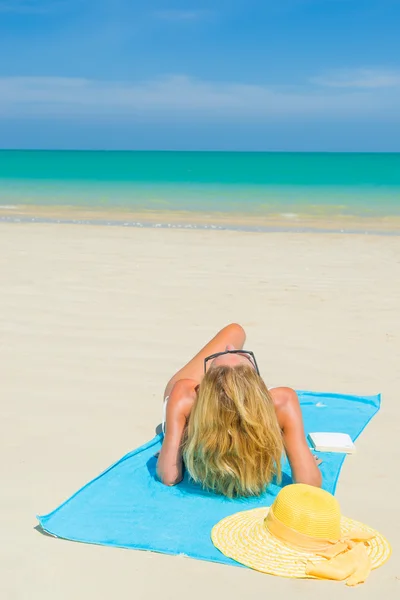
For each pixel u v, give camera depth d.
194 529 3.26
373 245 13.30
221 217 19.25
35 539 3.17
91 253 11.66
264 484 3.58
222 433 3.44
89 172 41.41
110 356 6.05
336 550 2.98
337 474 3.93
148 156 76.38
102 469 3.94
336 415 4.85
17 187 29.61
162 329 6.94
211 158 69.88
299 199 24.97
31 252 11.66
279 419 3.62
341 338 6.78
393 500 3.65
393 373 5.82
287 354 6.26
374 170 44.50
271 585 2.84
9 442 4.26
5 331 6.77
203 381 3.53
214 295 8.50
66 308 7.71
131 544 3.11
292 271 10.22
